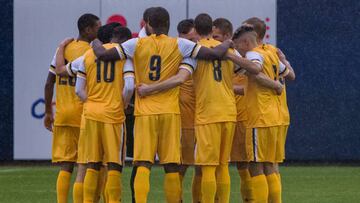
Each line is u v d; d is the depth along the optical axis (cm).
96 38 2853
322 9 4338
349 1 4331
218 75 2645
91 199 2655
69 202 3312
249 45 2734
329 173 4175
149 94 2577
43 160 4516
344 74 4359
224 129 2653
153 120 2567
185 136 2875
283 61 2834
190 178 3991
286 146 4400
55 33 4325
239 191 3597
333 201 3291
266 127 2692
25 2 4325
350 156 4391
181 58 2597
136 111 2591
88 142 2623
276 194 2758
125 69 2577
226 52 2614
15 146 4375
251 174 2742
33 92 4350
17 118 4362
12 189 3625
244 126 2911
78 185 2695
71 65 2745
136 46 2584
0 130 4394
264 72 2712
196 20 2745
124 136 2636
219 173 2700
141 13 4288
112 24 2773
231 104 2670
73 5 4309
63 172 2841
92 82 2631
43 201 3291
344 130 4381
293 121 4384
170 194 2619
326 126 4381
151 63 2584
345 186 3725
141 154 2569
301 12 4334
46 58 4334
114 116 2608
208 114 2634
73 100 2814
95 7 4303
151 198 3384
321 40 4350
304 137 4388
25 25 4328
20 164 4575
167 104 2581
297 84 4366
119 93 2619
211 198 2652
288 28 4334
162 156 2602
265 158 2719
